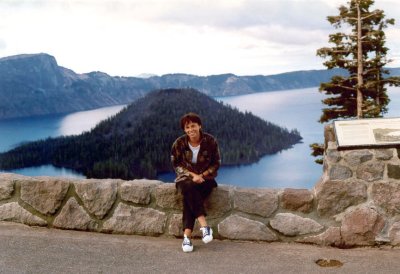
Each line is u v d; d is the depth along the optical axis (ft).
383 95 93.56
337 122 14.82
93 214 16.03
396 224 13.98
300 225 14.66
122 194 15.87
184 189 14.40
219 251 14.14
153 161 526.57
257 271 12.48
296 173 640.99
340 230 14.33
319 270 12.52
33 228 16.39
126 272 12.42
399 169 13.94
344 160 14.34
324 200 14.42
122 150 563.48
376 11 92.63
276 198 14.90
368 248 14.17
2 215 16.85
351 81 93.50
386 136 14.16
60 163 590.14
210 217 15.33
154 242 15.03
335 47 94.89
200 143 14.88
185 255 13.79
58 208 16.34
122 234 15.83
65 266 12.85
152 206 15.70
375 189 14.10
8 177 17.10
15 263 13.05
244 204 15.11
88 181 16.29
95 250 14.20
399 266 12.69
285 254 13.83
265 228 14.96
